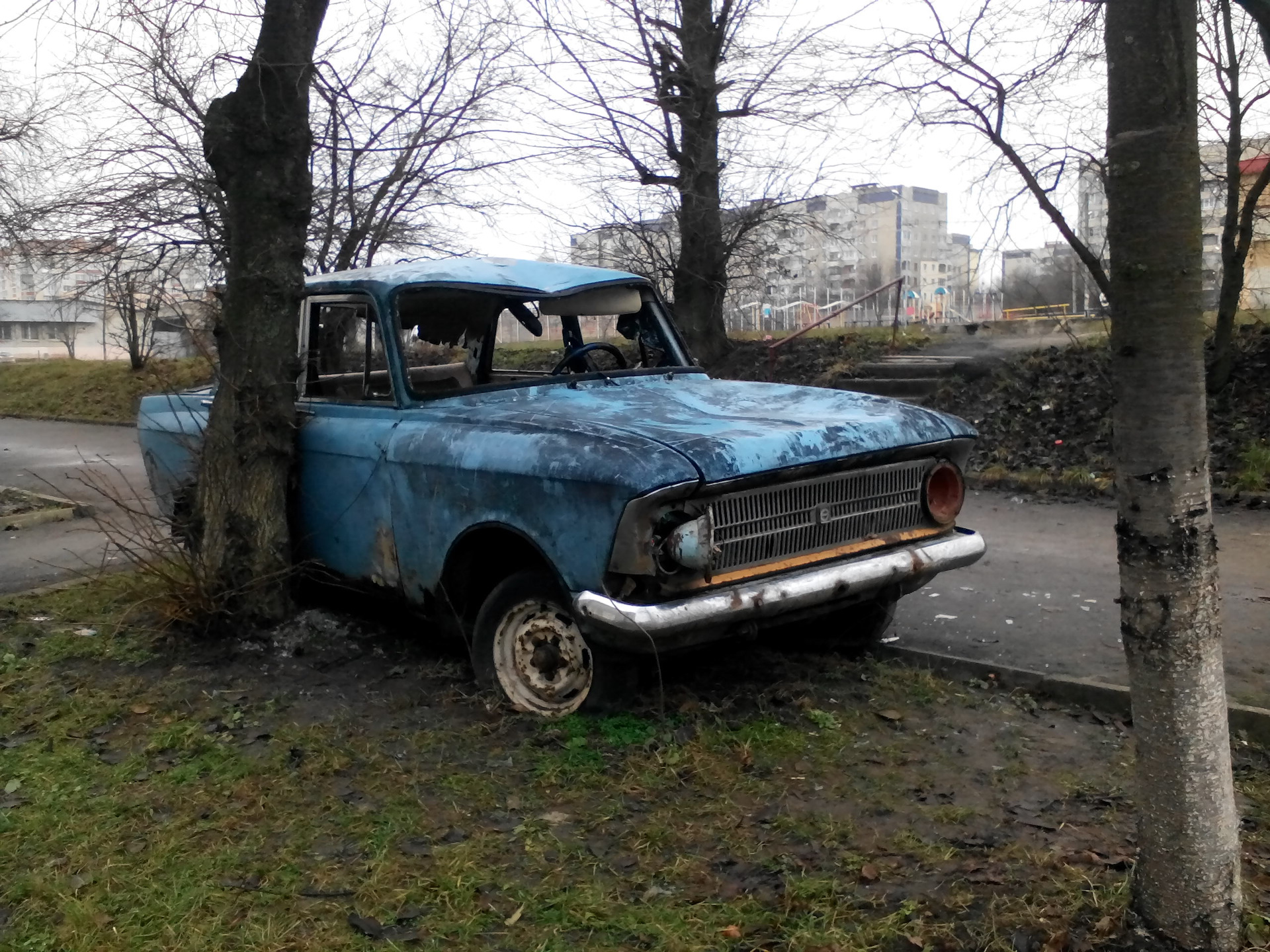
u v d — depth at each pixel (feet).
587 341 19.58
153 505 33.99
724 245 46.42
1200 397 7.62
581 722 13.55
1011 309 62.44
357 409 17.01
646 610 12.07
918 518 14.88
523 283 18.01
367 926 9.51
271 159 17.38
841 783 12.23
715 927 9.36
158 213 43.86
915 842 10.75
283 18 17.40
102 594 21.04
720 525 12.70
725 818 11.37
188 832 11.41
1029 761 12.84
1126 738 13.50
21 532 30.83
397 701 14.87
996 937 8.90
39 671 16.67
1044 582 21.57
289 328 17.63
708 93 43.11
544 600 13.99
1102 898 9.34
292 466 17.88
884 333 52.47
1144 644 7.91
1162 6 7.11
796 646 16.98
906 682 15.43
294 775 12.67
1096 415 35.32
